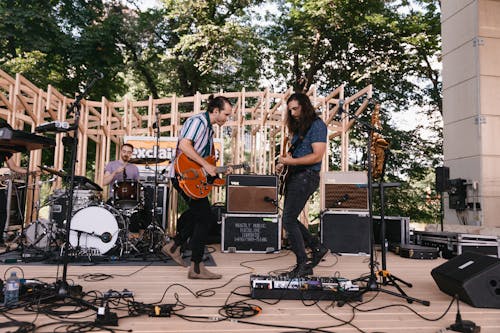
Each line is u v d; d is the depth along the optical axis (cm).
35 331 181
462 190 580
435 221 1305
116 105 736
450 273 263
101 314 194
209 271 336
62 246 423
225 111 319
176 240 372
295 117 313
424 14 1327
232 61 1279
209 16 1359
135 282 298
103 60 1177
